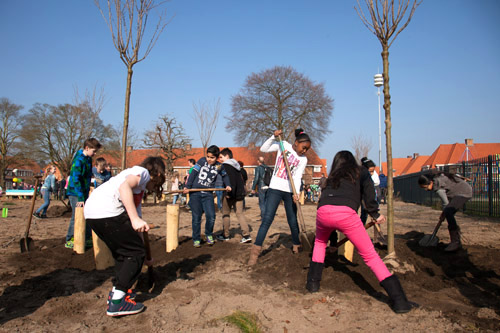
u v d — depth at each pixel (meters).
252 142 38.75
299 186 5.07
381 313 3.23
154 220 10.41
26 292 3.77
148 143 33.25
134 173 3.25
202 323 3.00
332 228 3.58
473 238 6.99
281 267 4.55
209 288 3.88
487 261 4.84
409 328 2.92
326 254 4.84
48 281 4.16
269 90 37.50
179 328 2.90
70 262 5.00
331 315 3.19
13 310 3.28
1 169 38.81
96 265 4.71
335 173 3.69
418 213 13.81
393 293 3.27
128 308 3.17
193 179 5.99
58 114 33.97
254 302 3.46
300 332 2.87
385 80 4.57
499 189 11.52
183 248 5.73
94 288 3.97
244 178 8.46
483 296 3.77
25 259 5.03
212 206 6.01
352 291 3.82
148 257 3.83
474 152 57.84
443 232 7.93
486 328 2.91
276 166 5.05
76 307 3.33
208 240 6.08
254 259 4.82
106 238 3.24
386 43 4.57
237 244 6.18
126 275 3.18
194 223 5.87
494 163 11.67
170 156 33.75
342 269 4.37
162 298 3.59
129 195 3.14
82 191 5.52
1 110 38.19
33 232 7.94
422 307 3.36
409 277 4.26
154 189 3.66
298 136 5.14
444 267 4.77
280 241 6.49
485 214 12.12
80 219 5.37
